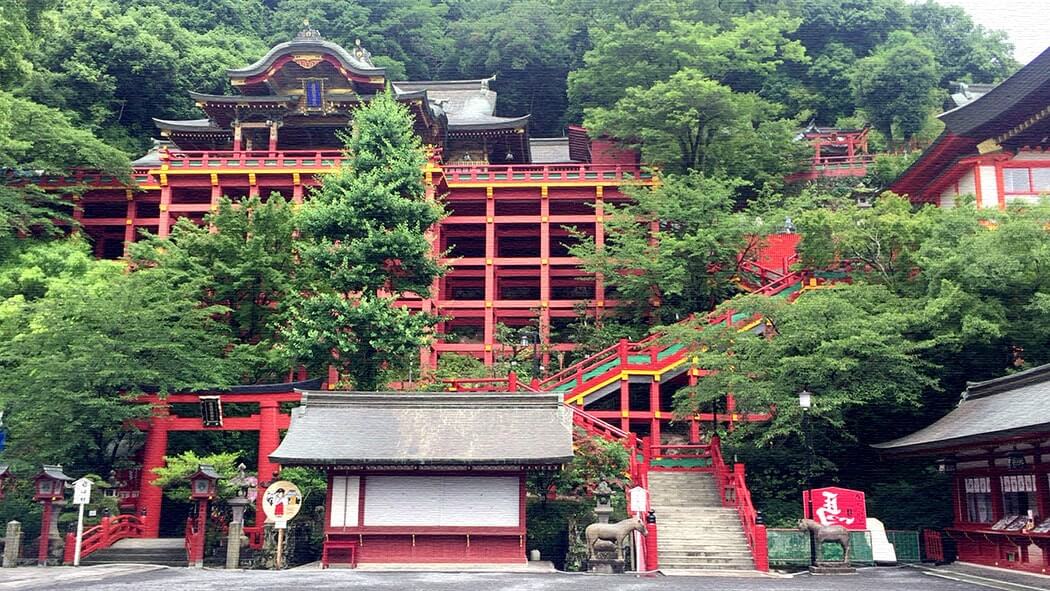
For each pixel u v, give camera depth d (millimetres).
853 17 82750
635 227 44625
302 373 37281
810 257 36438
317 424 26703
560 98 88125
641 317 46688
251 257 36406
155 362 30906
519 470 25750
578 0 84312
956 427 24625
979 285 28750
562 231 54406
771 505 29469
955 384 30984
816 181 60594
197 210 49688
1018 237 28906
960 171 42000
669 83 48906
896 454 28766
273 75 51531
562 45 86812
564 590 19078
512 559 25391
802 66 80938
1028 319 29078
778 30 59156
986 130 39812
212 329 35750
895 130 74500
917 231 33406
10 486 30078
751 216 43250
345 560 25500
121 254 56125
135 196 51656
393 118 33719
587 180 49781
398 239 30875
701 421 35688
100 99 66438
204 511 26531
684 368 35719
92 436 31094
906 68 71312
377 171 32156
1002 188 40062
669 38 53406
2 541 27906
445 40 92000
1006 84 37656
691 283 42000
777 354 29641
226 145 55906
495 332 48500
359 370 31625
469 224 53219
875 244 34781
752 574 23672
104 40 65750
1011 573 22406
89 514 28156
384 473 25766
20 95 58312
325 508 26109
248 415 35062
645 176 50438
